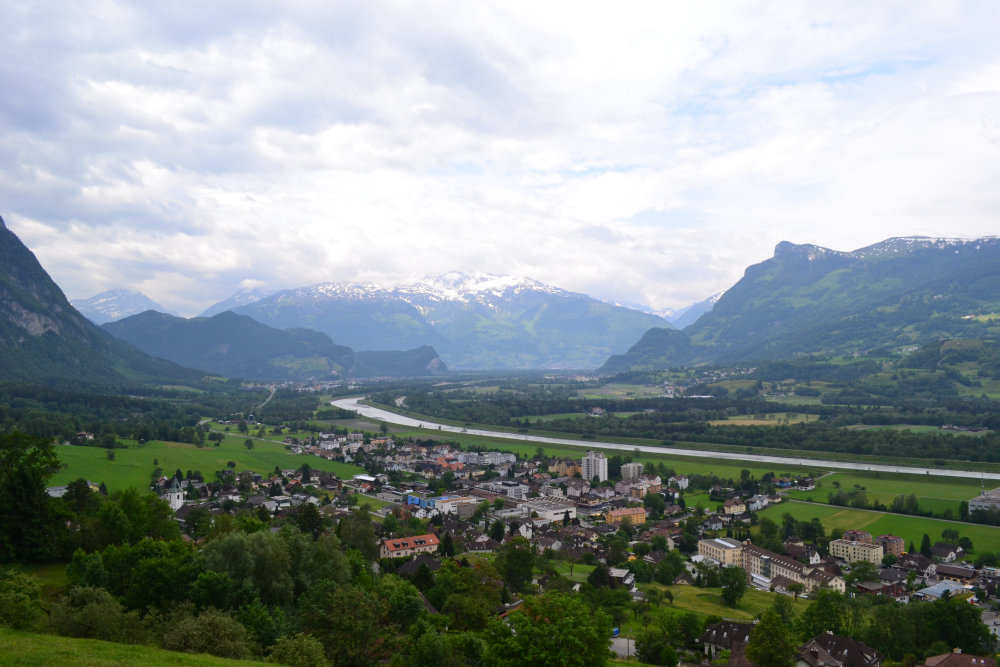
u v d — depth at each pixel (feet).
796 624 520.83
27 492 438.81
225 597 337.72
